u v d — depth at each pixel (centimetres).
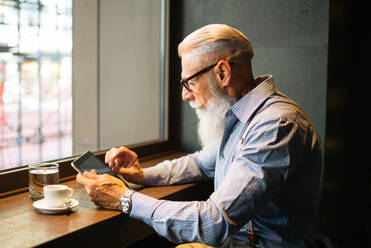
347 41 193
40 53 214
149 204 113
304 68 178
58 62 226
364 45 201
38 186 128
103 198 119
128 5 221
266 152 107
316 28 174
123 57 227
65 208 115
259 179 106
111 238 116
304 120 116
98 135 239
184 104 210
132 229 124
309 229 121
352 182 204
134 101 226
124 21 223
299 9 176
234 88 121
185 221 108
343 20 186
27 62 210
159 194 139
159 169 152
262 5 184
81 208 121
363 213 208
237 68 119
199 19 201
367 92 201
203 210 107
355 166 203
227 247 123
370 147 204
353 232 206
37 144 225
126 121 230
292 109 115
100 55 234
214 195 110
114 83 233
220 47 117
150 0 213
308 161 117
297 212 119
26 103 216
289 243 118
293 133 110
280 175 108
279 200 117
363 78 201
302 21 176
